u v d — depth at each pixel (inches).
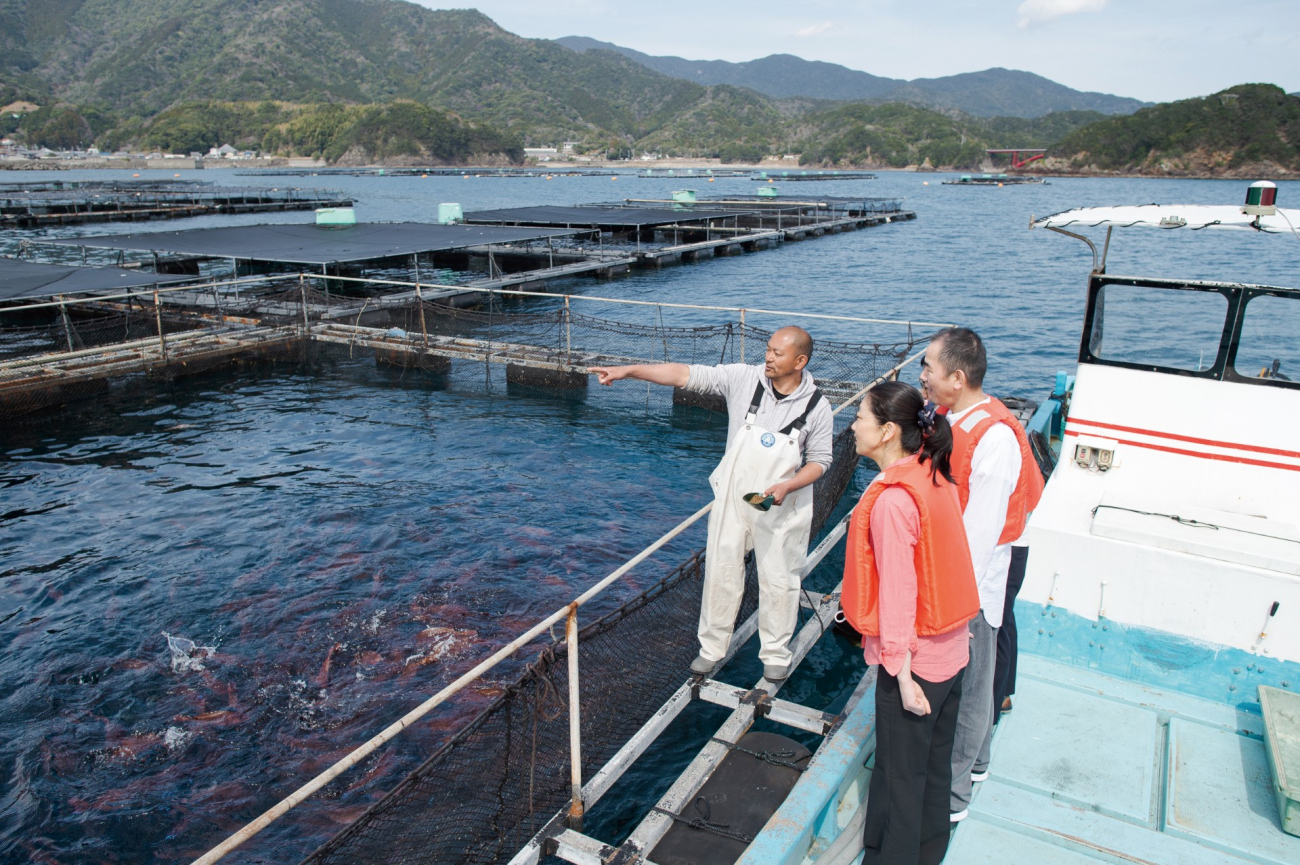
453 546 357.4
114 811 210.4
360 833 141.4
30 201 2201.0
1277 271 1259.2
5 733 239.8
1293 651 155.6
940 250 1722.4
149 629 292.8
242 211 2454.5
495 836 156.7
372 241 1068.5
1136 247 1680.6
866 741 139.7
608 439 518.0
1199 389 178.2
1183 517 173.6
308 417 561.0
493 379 661.9
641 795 214.1
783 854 111.0
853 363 633.0
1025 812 136.9
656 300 1099.3
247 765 226.4
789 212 2290.8
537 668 172.6
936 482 104.3
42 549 357.4
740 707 175.8
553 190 4077.3
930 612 105.3
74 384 579.5
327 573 332.2
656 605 210.2
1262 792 139.2
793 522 167.8
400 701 251.0
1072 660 178.7
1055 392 399.9
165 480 441.4
